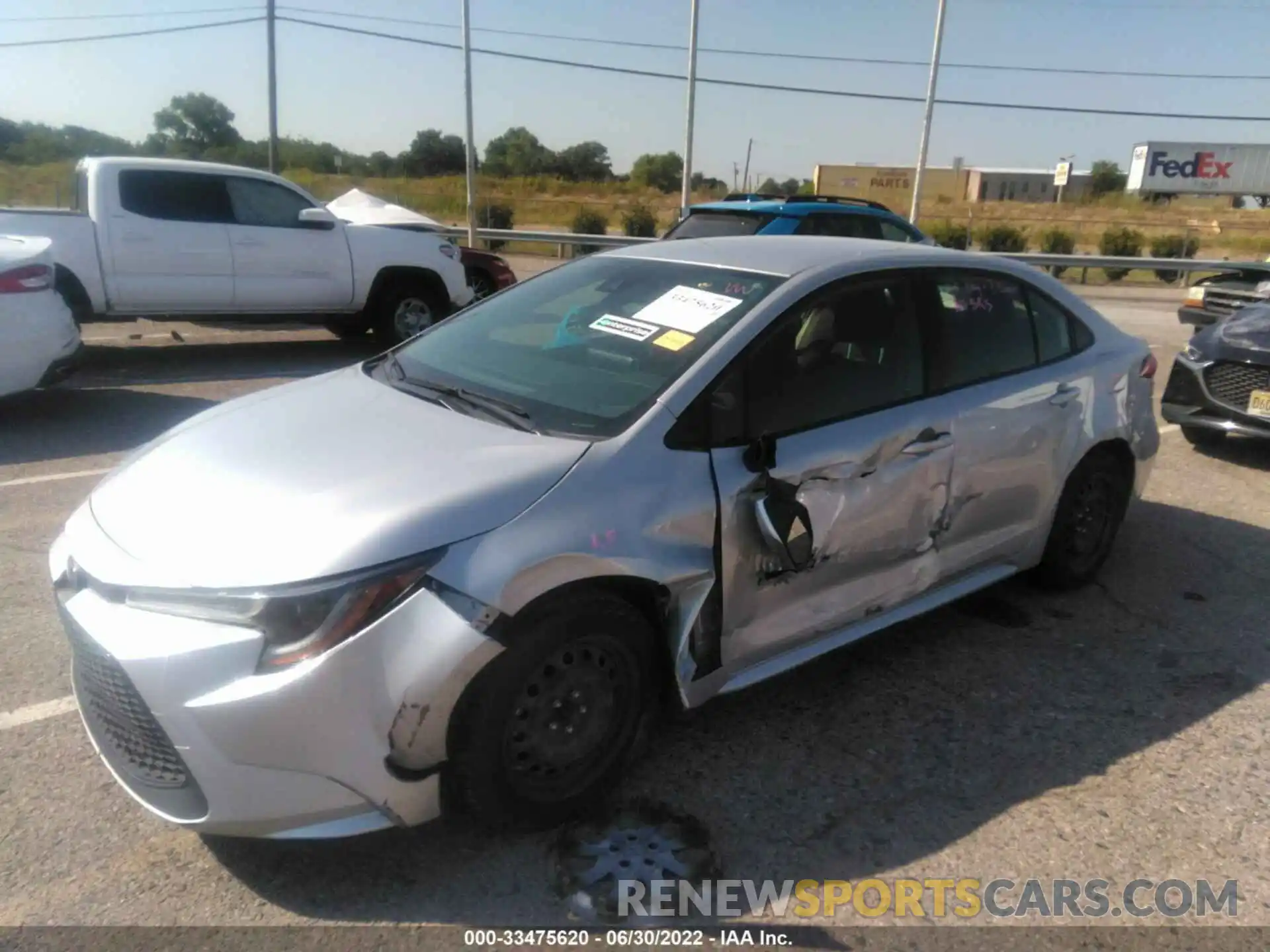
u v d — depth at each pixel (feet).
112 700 8.58
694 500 9.84
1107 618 14.79
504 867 9.21
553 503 9.05
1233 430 22.94
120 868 9.08
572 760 9.50
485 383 11.25
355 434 10.07
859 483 11.30
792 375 11.02
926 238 37.40
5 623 13.52
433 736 8.43
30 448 21.93
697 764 10.84
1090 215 157.17
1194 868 9.52
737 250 12.87
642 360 10.83
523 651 8.75
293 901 8.74
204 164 31.78
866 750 11.23
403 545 8.34
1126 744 11.51
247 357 34.14
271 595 8.04
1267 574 16.74
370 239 34.50
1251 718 12.15
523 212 130.21
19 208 30.27
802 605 11.16
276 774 8.11
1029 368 13.84
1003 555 13.89
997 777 10.81
